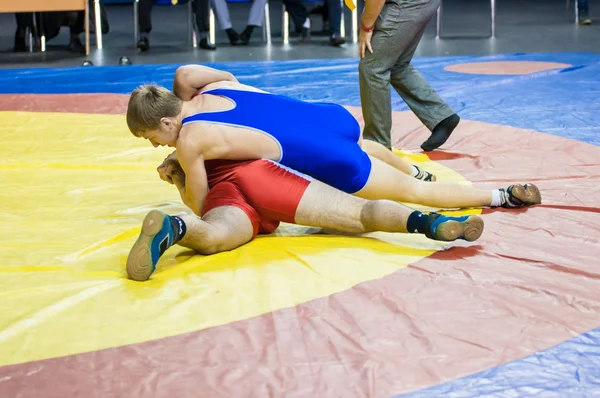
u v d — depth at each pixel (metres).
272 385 2.30
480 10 15.15
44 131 5.77
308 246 3.33
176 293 2.91
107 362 2.43
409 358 2.43
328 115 3.54
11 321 2.67
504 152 5.01
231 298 2.85
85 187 4.32
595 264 3.09
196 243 3.19
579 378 2.31
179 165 3.60
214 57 10.16
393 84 5.13
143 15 10.68
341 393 2.25
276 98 3.51
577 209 3.76
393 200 3.69
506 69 8.45
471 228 3.17
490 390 2.26
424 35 11.86
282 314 2.72
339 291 2.89
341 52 10.39
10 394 2.28
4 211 3.88
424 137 5.60
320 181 3.52
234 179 3.37
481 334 2.56
